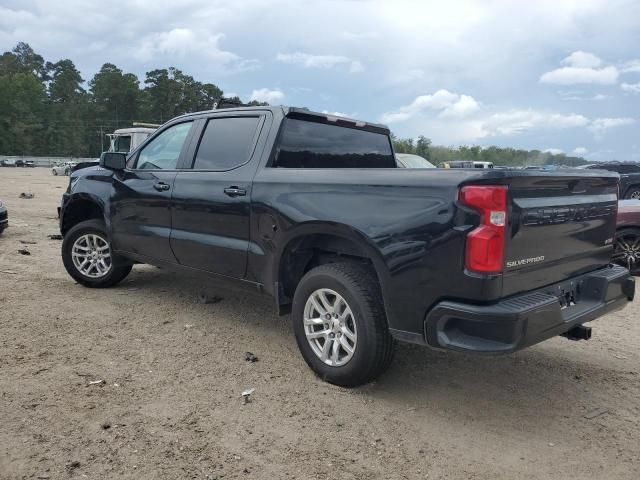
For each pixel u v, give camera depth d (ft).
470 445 10.19
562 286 11.63
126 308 17.74
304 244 13.00
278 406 11.38
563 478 9.23
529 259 10.46
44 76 495.41
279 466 9.25
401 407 11.60
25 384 11.73
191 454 9.45
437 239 10.09
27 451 9.25
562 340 16.31
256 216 13.62
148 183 16.97
